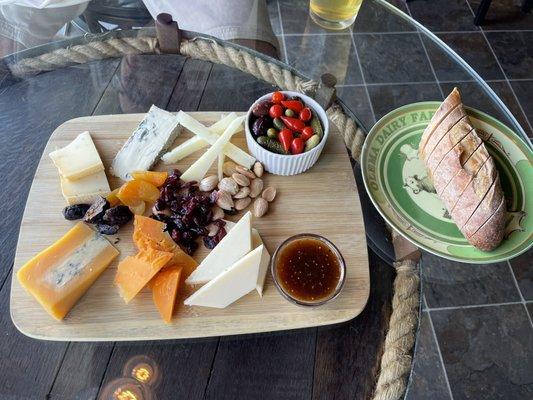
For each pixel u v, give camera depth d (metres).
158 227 0.82
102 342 0.76
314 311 0.78
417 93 1.23
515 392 1.35
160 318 0.76
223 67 1.10
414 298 0.82
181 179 0.90
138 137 0.94
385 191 0.94
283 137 0.88
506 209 0.91
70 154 0.90
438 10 2.26
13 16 1.36
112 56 1.11
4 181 0.92
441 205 0.93
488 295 1.45
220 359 0.75
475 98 1.21
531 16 2.27
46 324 0.75
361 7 1.39
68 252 0.80
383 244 0.89
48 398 0.71
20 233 0.83
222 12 1.37
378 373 0.76
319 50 1.32
